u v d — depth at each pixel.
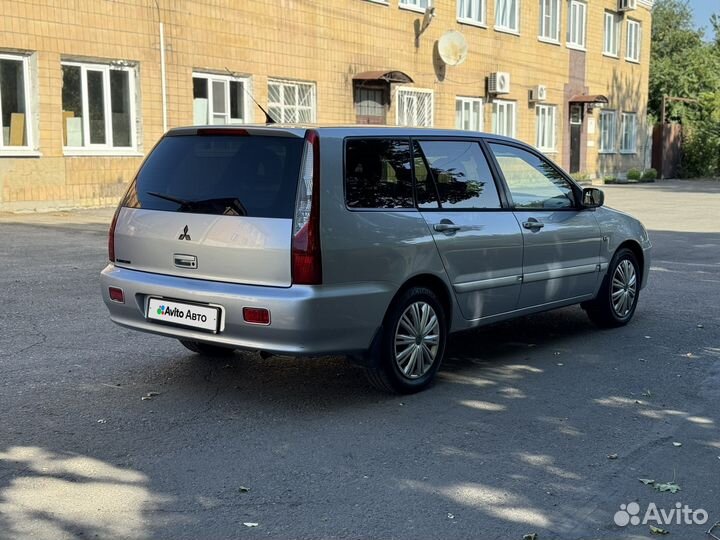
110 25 16.09
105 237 12.65
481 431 4.85
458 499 3.92
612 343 7.05
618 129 35.47
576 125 32.50
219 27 18.12
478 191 6.07
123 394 5.40
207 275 5.07
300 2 19.95
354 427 4.88
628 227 7.61
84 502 3.83
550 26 30.16
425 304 5.55
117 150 16.59
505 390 5.68
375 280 5.13
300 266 4.78
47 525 3.60
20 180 15.06
